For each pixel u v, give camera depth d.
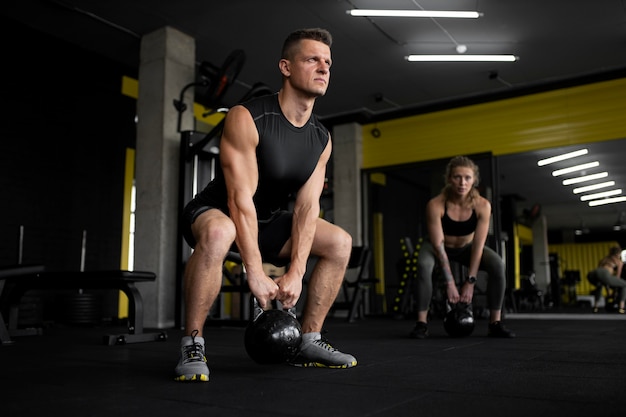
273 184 1.46
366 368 1.46
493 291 2.62
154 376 1.36
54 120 4.62
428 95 5.89
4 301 3.04
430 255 2.69
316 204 1.49
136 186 4.15
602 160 7.82
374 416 0.86
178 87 4.32
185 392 1.10
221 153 1.39
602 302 12.23
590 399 1.00
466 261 2.75
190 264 1.34
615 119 5.13
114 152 5.09
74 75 4.82
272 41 4.65
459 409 0.91
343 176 6.52
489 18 4.21
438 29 4.41
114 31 4.42
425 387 1.14
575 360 1.63
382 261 8.10
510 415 0.87
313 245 1.51
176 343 2.49
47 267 4.44
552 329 3.26
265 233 1.53
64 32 4.46
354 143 6.50
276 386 1.17
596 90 5.26
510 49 4.76
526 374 1.33
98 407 0.95
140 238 4.03
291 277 1.39
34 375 1.40
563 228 14.94
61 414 0.89
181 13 4.15
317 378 1.28
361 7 4.07
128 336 2.48
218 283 1.34
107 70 5.09
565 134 5.36
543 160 7.83
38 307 3.95
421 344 2.24
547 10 4.08
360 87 5.66
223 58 4.99
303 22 4.31
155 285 3.89
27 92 4.45
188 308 1.34
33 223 4.39
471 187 2.54
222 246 1.31
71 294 4.05
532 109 5.57
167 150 4.10
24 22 4.29
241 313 3.97
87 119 4.89
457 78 5.41
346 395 1.05
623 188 9.80
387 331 3.26
